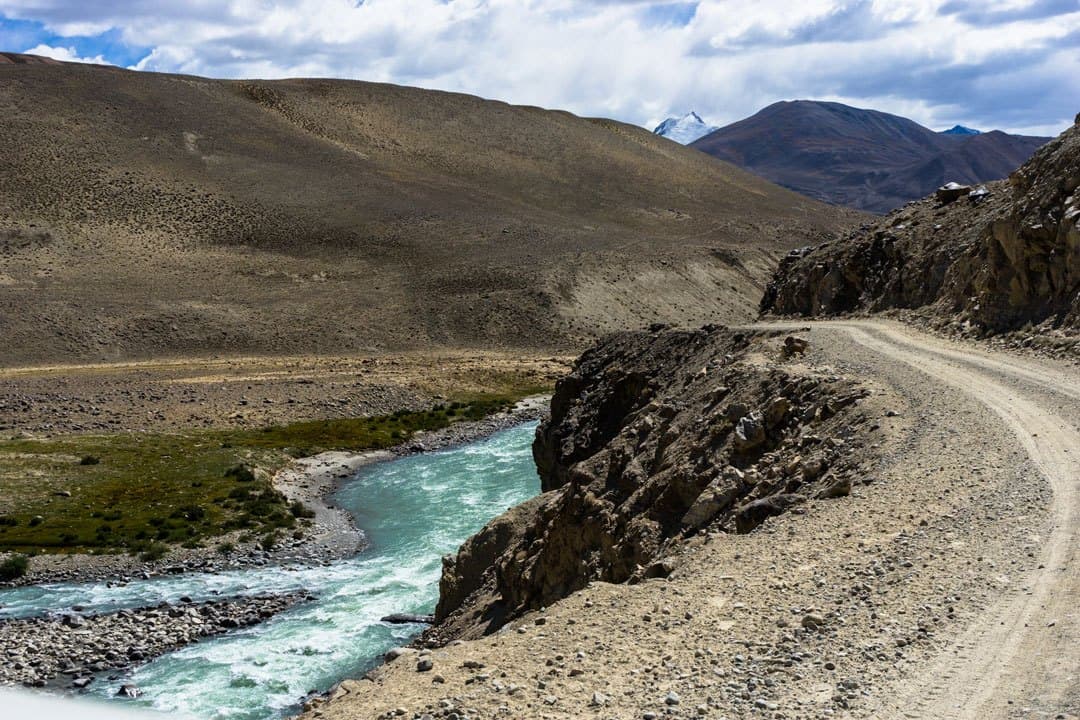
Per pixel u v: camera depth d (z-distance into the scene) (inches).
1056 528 628.7
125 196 6136.8
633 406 1680.6
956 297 1599.4
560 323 5128.0
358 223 6348.4
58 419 2896.2
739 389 1175.0
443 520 2042.3
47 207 5767.7
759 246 7273.6
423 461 2664.9
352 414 3253.0
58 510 2006.6
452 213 6860.2
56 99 7322.8
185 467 2378.2
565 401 1934.1
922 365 1172.5
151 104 7746.1
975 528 651.5
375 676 577.0
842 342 1408.7
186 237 5826.8
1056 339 1229.1
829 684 462.0
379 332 4776.1
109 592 1608.0
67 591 1611.7
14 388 3262.8
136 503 2084.2
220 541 1873.8
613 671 502.9
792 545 681.6
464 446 2886.3
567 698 470.9
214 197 6392.7
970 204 1908.2
